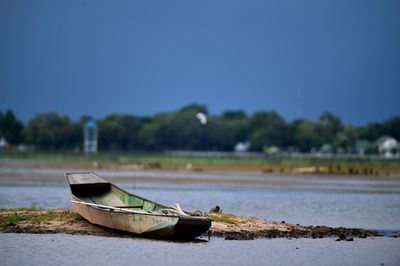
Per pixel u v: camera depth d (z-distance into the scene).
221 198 124.38
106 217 74.06
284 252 68.88
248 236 75.38
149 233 71.00
